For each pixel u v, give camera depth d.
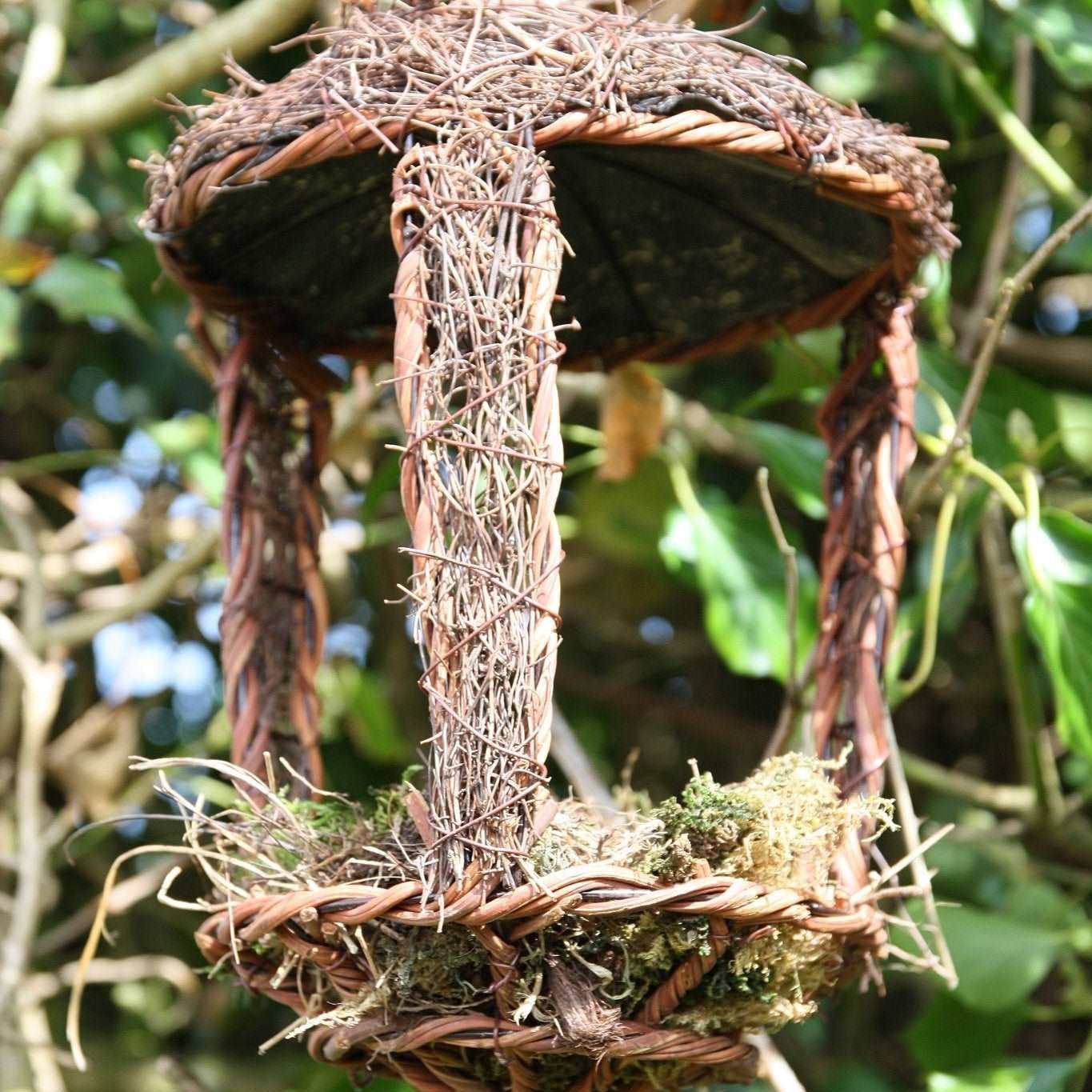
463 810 1.09
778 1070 1.35
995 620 1.68
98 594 1.75
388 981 1.12
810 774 1.15
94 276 1.60
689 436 1.79
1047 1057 1.84
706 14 1.34
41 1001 1.80
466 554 1.11
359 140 1.14
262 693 1.26
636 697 1.91
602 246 1.28
